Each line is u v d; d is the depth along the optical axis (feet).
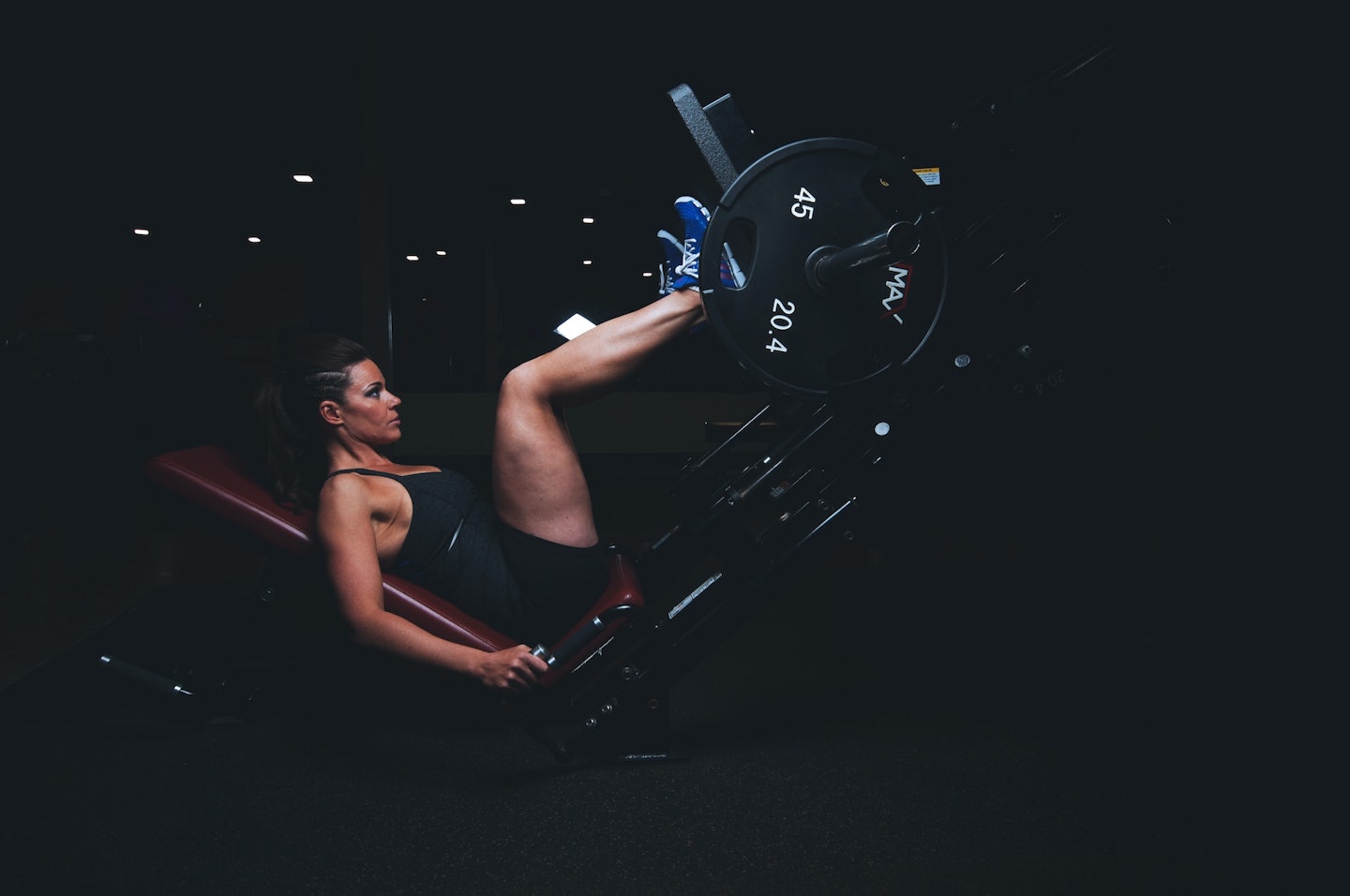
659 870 4.63
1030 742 6.31
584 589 6.23
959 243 6.30
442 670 5.58
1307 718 6.55
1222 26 6.99
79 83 19.34
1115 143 6.52
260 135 21.11
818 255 5.59
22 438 24.21
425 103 19.72
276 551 6.24
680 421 23.73
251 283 39.75
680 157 21.43
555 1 17.78
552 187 23.13
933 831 4.99
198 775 6.03
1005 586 11.18
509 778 5.93
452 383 33.55
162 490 6.10
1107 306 6.46
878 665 8.27
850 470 6.24
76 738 6.79
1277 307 9.39
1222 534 10.03
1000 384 6.19
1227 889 4.33
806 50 18.20
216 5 17.51
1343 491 9.50
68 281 34.50
